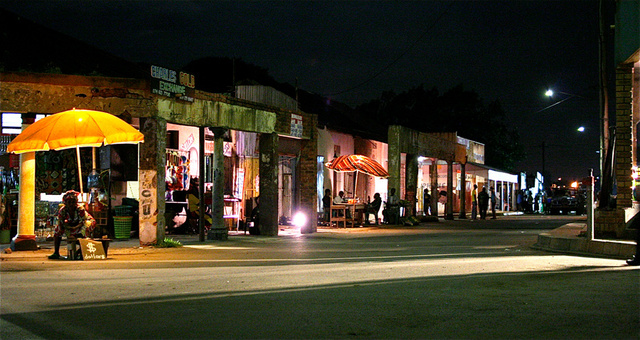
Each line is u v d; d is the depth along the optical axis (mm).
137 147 16406
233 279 9680
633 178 16391
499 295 8008
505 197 53562
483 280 9422
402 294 8102
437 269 10883
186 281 9477
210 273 10523
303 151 22547
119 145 16438
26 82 14336
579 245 14438
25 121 15039
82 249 12773
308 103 38562
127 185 19188
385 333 5922
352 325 6254
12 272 10742
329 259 13008
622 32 16391
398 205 28078
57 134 13078
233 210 22562
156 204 15742
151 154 15617
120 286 8938
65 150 17922
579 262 12055
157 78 15477
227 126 18141
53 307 7258
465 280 9430
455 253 14305
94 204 16156
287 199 25688
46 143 13078
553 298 7777
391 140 28766
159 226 15820
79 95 14805
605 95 17328
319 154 27750
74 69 18953
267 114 19969
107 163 16625
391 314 6793
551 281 9281
